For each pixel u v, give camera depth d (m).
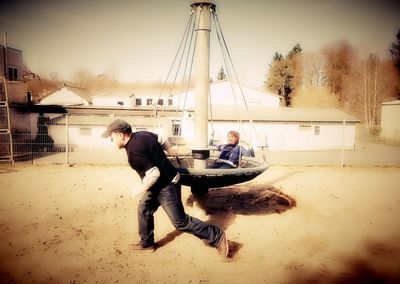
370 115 49.06
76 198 7.20
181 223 3.94
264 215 5.93
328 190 8.24
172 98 43.16
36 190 8.05
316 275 3.73
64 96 45.69
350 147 26.22
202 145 5.24
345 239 4.82
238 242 4.68
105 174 10.93
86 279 3.62
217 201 6.84
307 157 19.75
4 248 4.44
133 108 26.23
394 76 53.00
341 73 63.44
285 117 25.86
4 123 16.50
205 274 3.75
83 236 4.89
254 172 4.69
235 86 35.53
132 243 4.63
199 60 5.17
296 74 67.06
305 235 4.97
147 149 3.68
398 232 5.13
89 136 24.80
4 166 13.09
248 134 25.14
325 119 25.80
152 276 3.70
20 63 26.56
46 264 3.97
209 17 5.16
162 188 3.89
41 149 23.92
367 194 7.80
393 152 23.62
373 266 3.96
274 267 3.92
